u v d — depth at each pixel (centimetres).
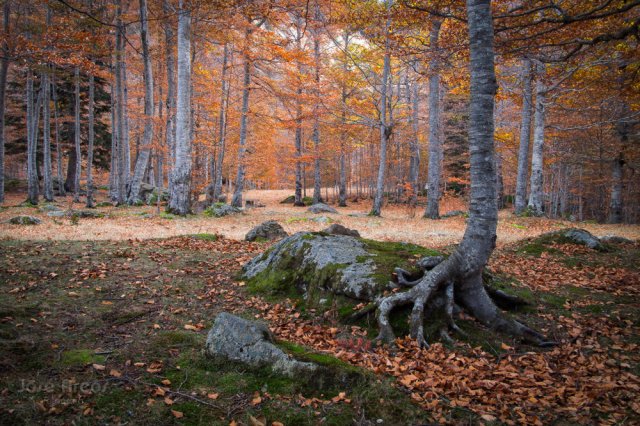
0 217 1476
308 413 296
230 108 2288
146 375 339
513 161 2867
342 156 3181
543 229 1470
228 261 774
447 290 489
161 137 1886
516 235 1305
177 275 668
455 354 427
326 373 335
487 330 482
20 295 516
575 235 1013
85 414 278
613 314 550
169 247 865
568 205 3891
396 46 955
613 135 2086
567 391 355
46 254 723
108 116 3922
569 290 662
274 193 4378
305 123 2367
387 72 2034
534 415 313
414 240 1188
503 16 651
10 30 1420
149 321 475
